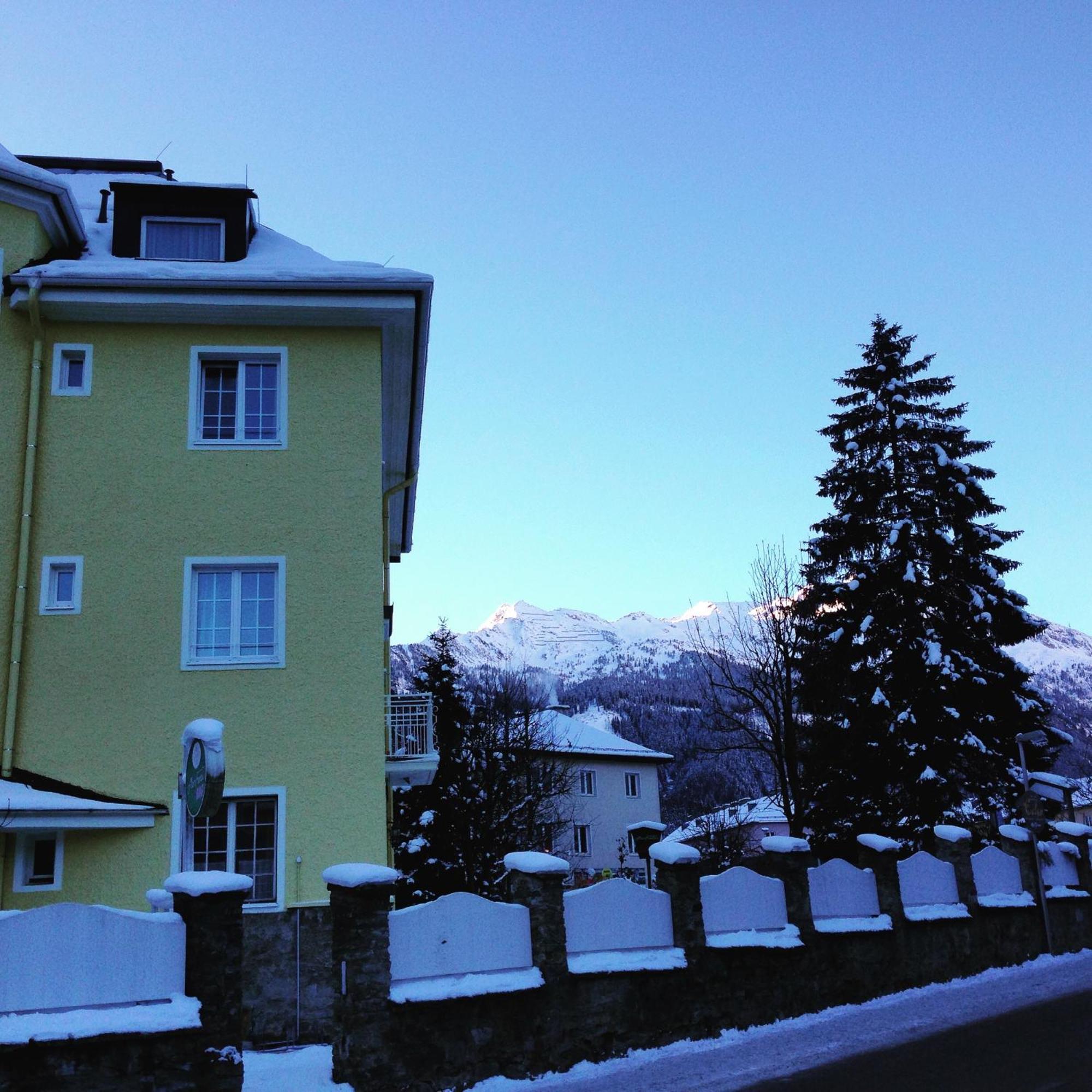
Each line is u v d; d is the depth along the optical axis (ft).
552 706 212.64
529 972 35.29
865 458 90.89
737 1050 36.76
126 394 54.19
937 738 81.41
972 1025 39.04
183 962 29.27
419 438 69.82
